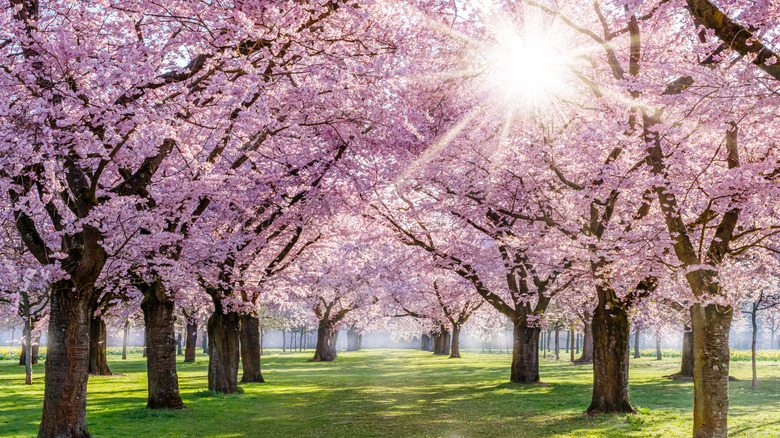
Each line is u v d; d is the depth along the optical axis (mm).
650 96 9656
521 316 26328
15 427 14141
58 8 12320
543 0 15148
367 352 82062
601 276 15195
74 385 11398
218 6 11539
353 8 12258
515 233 17641
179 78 11281
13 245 17875
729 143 10484
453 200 19625
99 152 10156
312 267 29500
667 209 10695
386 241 24094
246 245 19797
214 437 13320
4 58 11609
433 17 14867
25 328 27422
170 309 17531
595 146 13047
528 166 15984
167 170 15562
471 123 16875
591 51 15195
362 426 15164
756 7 8078
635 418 14969
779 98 7707
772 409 16906
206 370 39469
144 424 14766
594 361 16484
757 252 13641
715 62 10133
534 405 19062
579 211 15758
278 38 11203
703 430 9930
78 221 10727
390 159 18344
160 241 13688
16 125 9352
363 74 12359
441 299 38656
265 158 18219
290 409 18375
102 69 9133
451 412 17828
